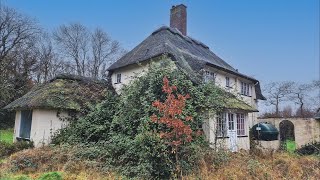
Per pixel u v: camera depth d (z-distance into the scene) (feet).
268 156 48.03
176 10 82.74
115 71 70.13
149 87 41.60
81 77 66.64
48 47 136.67
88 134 47.06
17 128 61.26
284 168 37.40
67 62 142.61
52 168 35.76
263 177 32.40
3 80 106.42
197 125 40.24
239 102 55.93
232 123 52.11
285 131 91.81
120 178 32.58
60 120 54.90
